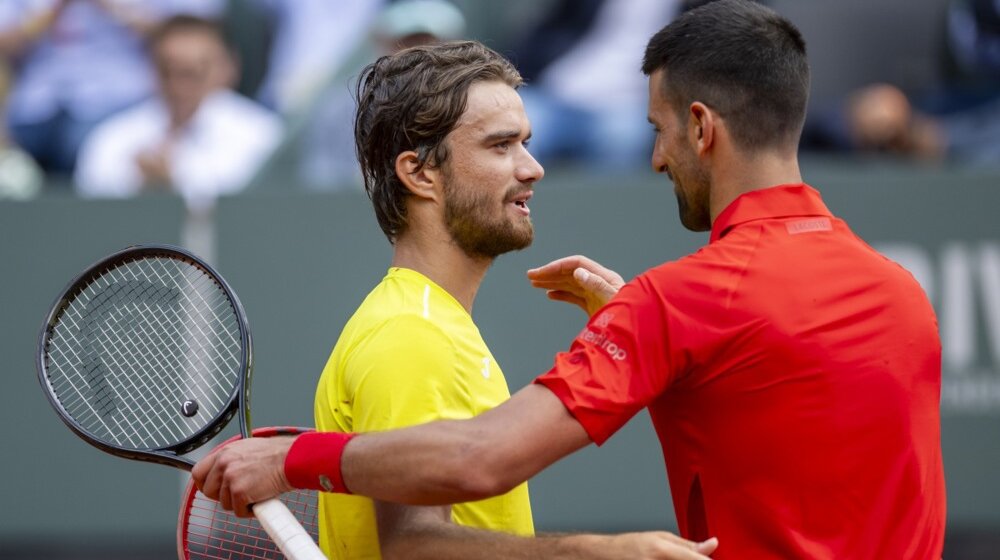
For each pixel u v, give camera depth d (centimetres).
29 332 2056
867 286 848
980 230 1988
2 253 2073
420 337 899
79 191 2386
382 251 2030
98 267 1013
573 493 1983
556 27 2584
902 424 841
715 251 842
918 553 851
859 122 2464
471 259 975
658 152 912
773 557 834
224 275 2041
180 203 2056
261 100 2536
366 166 1009
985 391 1962
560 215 2017
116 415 1290
